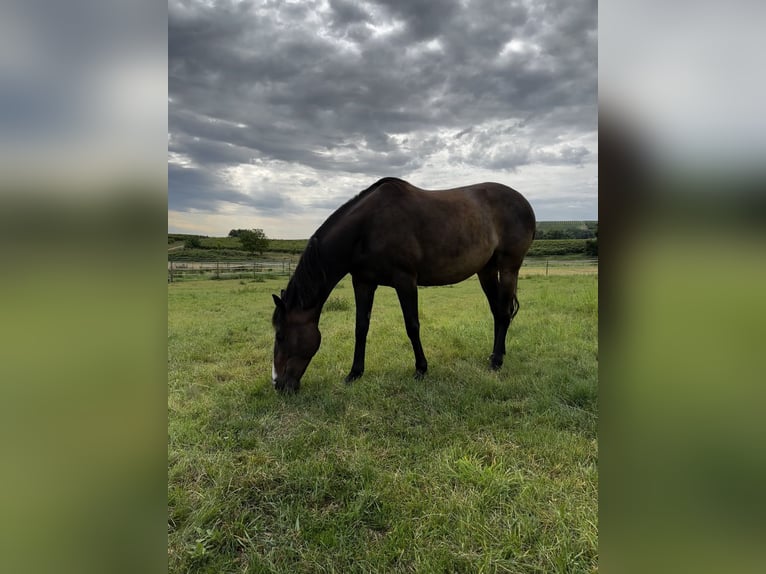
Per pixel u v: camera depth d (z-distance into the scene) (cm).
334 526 171
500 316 390
